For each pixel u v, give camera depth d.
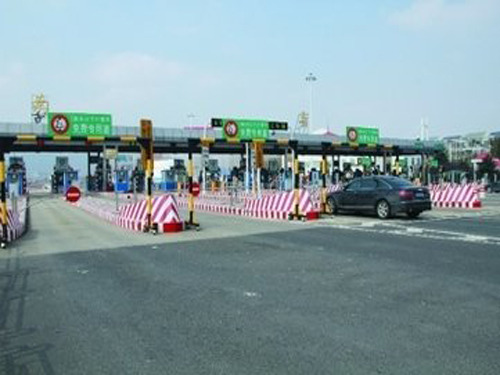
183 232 14.80
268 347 4.94
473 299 6.61
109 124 33.06
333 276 8.16
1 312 6.41
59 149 46.00
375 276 8.11
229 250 11.11
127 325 5.77
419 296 6.80
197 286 7.61
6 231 12.82
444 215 19.98
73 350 4.99
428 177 44.59
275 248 11.28
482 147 94.12
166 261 9.84
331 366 4.43
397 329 5.42
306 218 18.41
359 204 19.61
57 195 54.00
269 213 19.95
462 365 4.41
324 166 21.28
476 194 25.08
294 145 22.02
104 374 4.37
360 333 5.31
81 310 6.43
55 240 13.80
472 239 12.32
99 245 12.42
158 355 4.80
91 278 8.37
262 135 38.41
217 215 21.59
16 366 4.61
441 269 8.60
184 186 51.34
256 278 8.10
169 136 42.41
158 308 6.45
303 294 7.01
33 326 5.80
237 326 5.64
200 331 5.48
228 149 46.94
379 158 59.62
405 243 11.80
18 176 45.12
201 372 4.36
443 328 5.44
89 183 54.81
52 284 7.98
